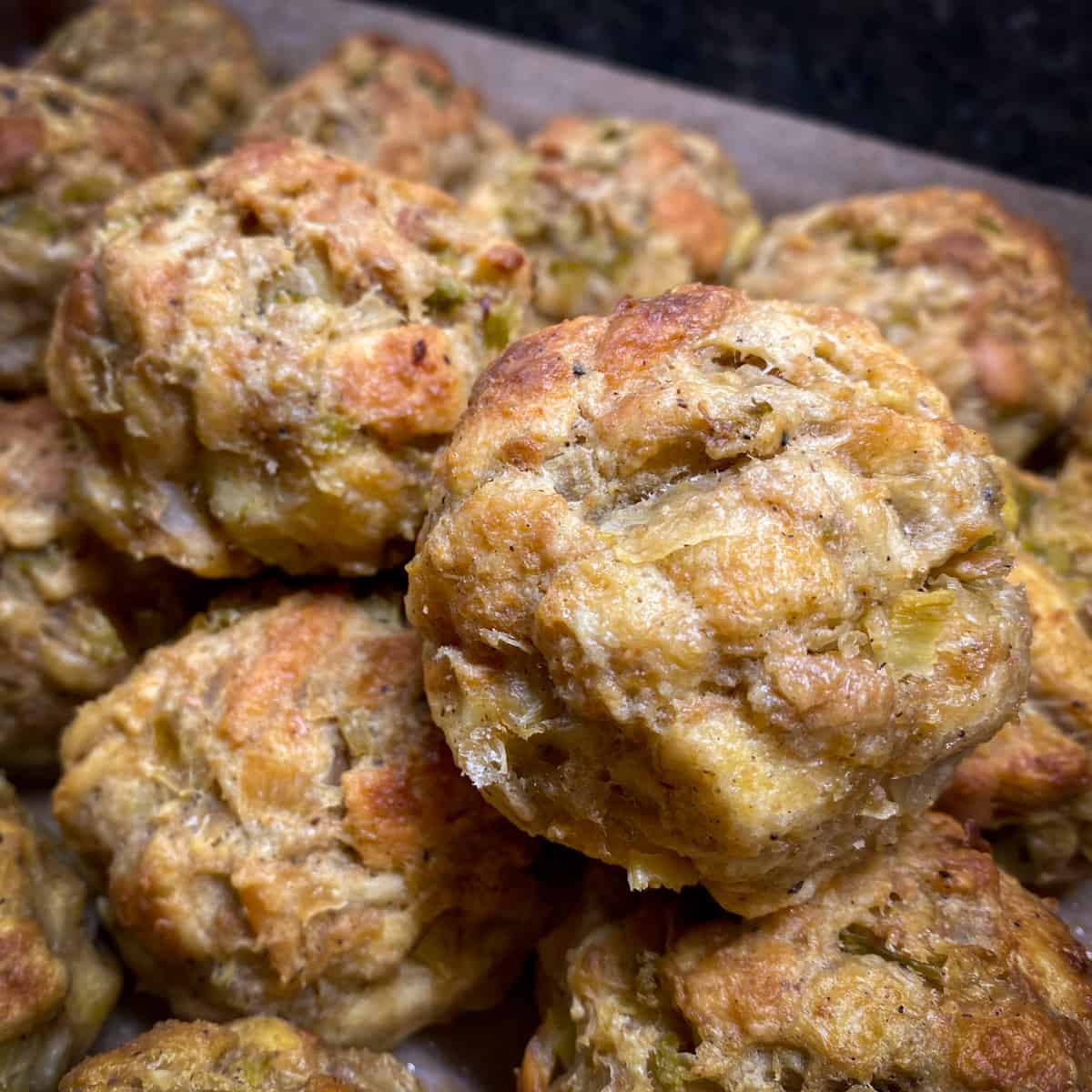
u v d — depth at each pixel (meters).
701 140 0.27
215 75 0.30
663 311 0.16
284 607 0.18
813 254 0.24
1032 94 0.30
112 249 0.17
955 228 0.23
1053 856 0.18
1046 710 0.18
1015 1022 0.15
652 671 0.14
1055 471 0.23
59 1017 0.17
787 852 0.14
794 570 0.14
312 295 0.17
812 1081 0.15
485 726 0.15
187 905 0.16
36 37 0.33
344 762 0.17
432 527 0.15
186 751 0.17
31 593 0.19
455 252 0.18
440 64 0.29
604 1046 0.15
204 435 0.17
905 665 0.14
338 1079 0.16
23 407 0.21
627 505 0.15
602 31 0.33
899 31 0.30
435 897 0.17
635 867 0.15
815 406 0.15
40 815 0.20
